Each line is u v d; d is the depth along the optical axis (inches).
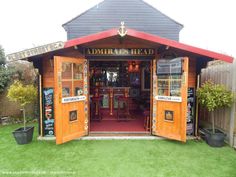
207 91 175.0
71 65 185.3
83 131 197.6
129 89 329.1
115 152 163.0
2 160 147.9
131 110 334.0
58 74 168.9
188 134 201.3
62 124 175.3
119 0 326.6
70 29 324.5
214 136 173.2
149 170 132.8
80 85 196.5
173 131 184.5
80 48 193.2
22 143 181.0
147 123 217.0
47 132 198.8
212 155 157.5
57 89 169.0
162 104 192.2
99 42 193.8
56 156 155.2
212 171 131.5
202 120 238.8
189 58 196.1
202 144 182.2
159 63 192.1
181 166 138.6
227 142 184.4
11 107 268.1
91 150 167.2
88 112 202.2
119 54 196.2
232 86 177.5
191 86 199.0
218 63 205.3
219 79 202.8
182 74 173.5
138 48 195.9
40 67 193.0
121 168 135.6
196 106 199.5
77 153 161.0
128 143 183.8
